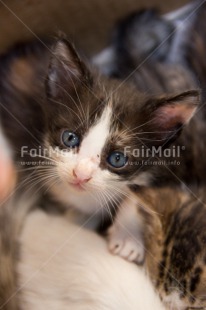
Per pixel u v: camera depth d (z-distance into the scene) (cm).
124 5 37
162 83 36
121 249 33
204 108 35
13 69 36
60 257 32
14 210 32
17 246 32
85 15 36
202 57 38
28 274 31
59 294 31
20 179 33
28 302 31
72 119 33
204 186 34
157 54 37
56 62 33
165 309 31
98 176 32
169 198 32
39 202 34
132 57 37
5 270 31
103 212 34
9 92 35
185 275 31
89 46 37
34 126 34
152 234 32
